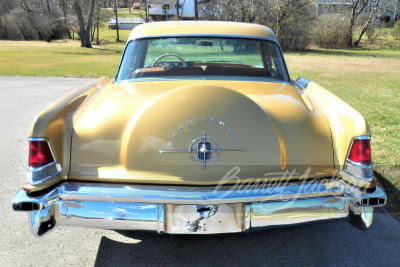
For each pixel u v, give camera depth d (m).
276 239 2.85
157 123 2.20
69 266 2.49
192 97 2.22
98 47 42.12
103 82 3.61
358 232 2.94
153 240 2.83
